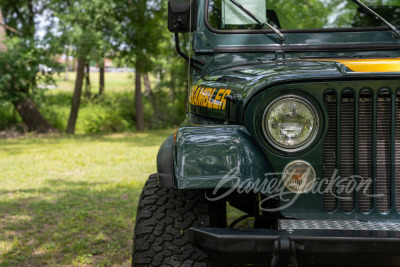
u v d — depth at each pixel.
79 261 4.03
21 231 4.97
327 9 3.30
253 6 3.32
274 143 2.33
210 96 2.81
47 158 11.01
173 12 3.12
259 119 2.35
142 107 22.58
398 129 2.36
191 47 3.49
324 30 3.27
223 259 2.12
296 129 2.32
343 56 3.15
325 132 2.32
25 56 17.31
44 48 17.72
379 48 3.23
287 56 3.27
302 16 3.30
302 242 2.07
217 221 2.82
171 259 2.59
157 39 18.58
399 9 3.31
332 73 2.33
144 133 20.11
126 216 5.45
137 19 17.98
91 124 21.72
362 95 2.35
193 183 2.31
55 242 4.54
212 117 2.76
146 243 2.62
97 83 37.94
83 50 17.64
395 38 3.25
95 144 14.57
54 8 19.28
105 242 4.54
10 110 20.44
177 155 2.41
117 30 17.58
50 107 22.44
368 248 2.05
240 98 2.50
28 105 19.62
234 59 3.30
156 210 2.70
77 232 4.87
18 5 20.94
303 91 2.31
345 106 2.36
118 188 7.25
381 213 2.37
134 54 18.55
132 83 29.50
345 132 2.37
